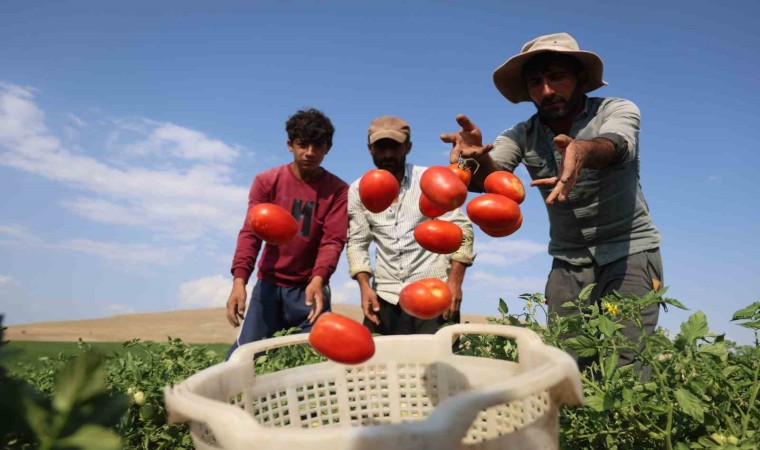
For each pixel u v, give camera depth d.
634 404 2.15
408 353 1.81
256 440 0.92
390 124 4.33
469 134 2.78
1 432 0.70
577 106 3.47
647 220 3.52
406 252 4.35
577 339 2.32
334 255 4.34
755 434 1.95
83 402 0.71
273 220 1.93
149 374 3.33
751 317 2.22
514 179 2.03
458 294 4.32
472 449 1.13
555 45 3.29
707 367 2.13
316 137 4.16
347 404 1.79
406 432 0.91
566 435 2.29
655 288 3.47
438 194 1.82
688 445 1.98
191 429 1.20
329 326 1.40
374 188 2.01
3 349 0.84
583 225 3.53
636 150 3.23
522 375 1.11
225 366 1.48
